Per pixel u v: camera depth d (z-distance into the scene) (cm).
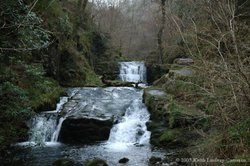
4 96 832
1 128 916
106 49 2991
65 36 1925
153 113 1227
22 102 938
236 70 550
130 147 1072
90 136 1173
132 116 1288
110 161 900
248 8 898
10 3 669
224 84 590
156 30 2395
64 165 853
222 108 600
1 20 669
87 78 2064
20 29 714
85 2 2452
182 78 1136
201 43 750
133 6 3136
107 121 1185
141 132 1169
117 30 4031
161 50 2142
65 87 1777
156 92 1382
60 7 1958
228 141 571
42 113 1243
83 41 2434
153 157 889
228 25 593
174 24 715
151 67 2547
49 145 1109
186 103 998
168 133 1045
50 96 1370
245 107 568
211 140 590
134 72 2741
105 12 3766
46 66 1581
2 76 848
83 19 2622
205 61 612
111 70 2695
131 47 4078
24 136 1113
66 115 1228
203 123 797
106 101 1437
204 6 742
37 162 896
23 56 1084
